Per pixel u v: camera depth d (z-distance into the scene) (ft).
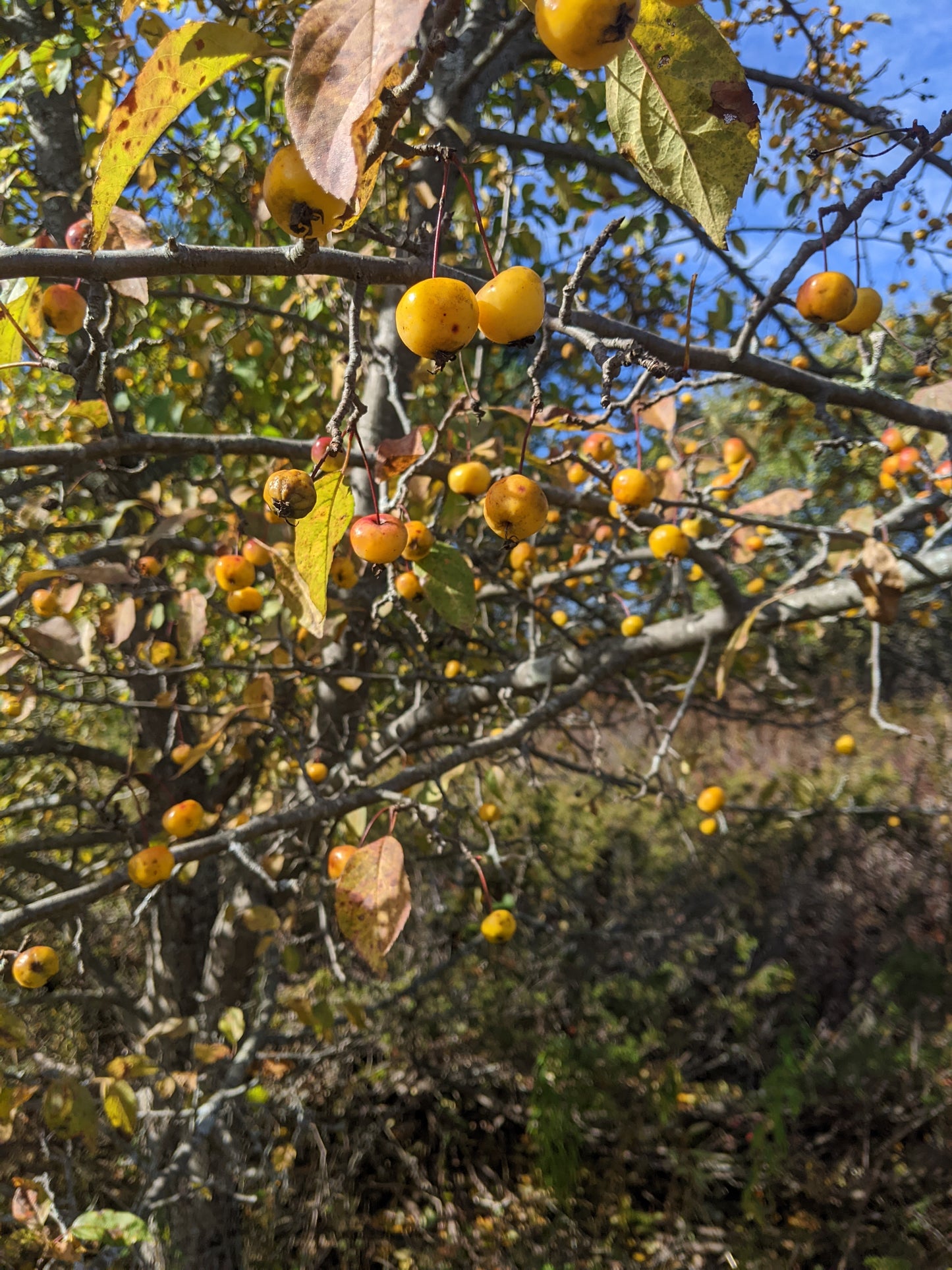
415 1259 15.19
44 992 12.57
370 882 5.80
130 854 12.78
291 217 2.84
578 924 21.11
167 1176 10.44
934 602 16.69
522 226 12.59
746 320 5.93
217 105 11.93
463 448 8.82
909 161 4.83
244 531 9.41
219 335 15.05
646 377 4.85
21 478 11.11
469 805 16.38
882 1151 16.29
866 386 7.02
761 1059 19.24
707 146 2.64
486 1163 18.19
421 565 6.08
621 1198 15.97
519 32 9.52
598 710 21.30
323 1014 9.61
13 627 8.58
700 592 24.71
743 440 10.38
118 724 21.74
